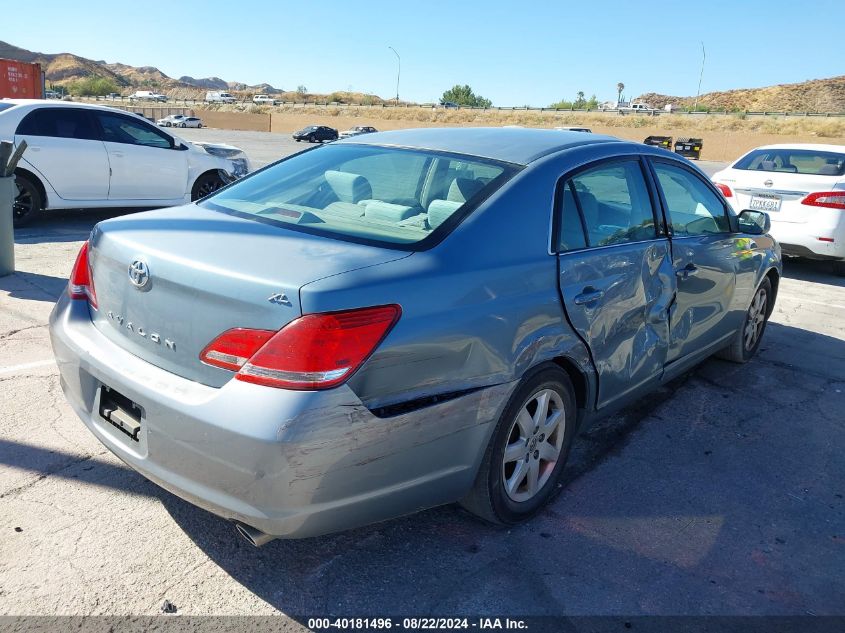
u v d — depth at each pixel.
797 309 6.90
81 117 8.70
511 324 2.60
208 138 41.81
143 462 2.41
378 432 2.23
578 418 3.23
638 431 4.00
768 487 3.45
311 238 2.60
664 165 3.86
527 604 2.51
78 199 8.71
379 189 3.01
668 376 3.94
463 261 2.54
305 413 2.08
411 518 2.98
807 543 3.01
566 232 2.99
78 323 2.81
